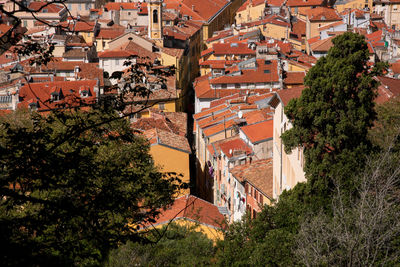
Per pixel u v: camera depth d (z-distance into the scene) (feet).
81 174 153.58
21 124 416.26
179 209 432.66
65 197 154.92
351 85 307.99
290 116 320.29
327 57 321.73
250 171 456.86
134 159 229.25
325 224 237.86
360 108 307.37
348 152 297.12
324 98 312.29
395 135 317.63
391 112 340.80
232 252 295.89
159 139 552.82
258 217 296.30
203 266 315.37
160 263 306.96
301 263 240.53
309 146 314.76
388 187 249.55
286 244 260.42
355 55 311.27
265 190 423.23
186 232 345.72
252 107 639.35
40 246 139.13
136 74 187.83
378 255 223.71
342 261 227.40
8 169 145.18
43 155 147.64
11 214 191.52
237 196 472.03
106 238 158.81
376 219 225.56
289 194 315.17
